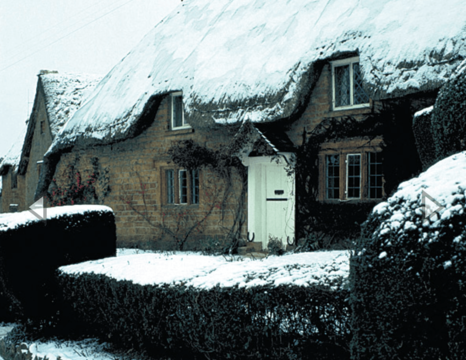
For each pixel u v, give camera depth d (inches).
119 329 215.5
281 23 503.5
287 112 440.1
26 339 252.4
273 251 434.0
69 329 250.5
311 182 445.1
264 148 439.5
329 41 430.6
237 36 536.7
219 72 511.5
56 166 709.3
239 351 164.9
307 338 146.5
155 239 572.1
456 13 373.1
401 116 390.0
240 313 162.6
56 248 267.0
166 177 573.6
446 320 107.7
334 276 156.3
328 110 436.5
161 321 191.8
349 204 422.0
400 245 117.3
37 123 961.5
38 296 258.7
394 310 117.3
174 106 564.4
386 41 394.0
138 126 572.7
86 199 650.2
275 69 459.8
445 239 109.8
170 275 197.3
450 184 118.2
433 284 110.0
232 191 501.0
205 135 523.2
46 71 957.2
